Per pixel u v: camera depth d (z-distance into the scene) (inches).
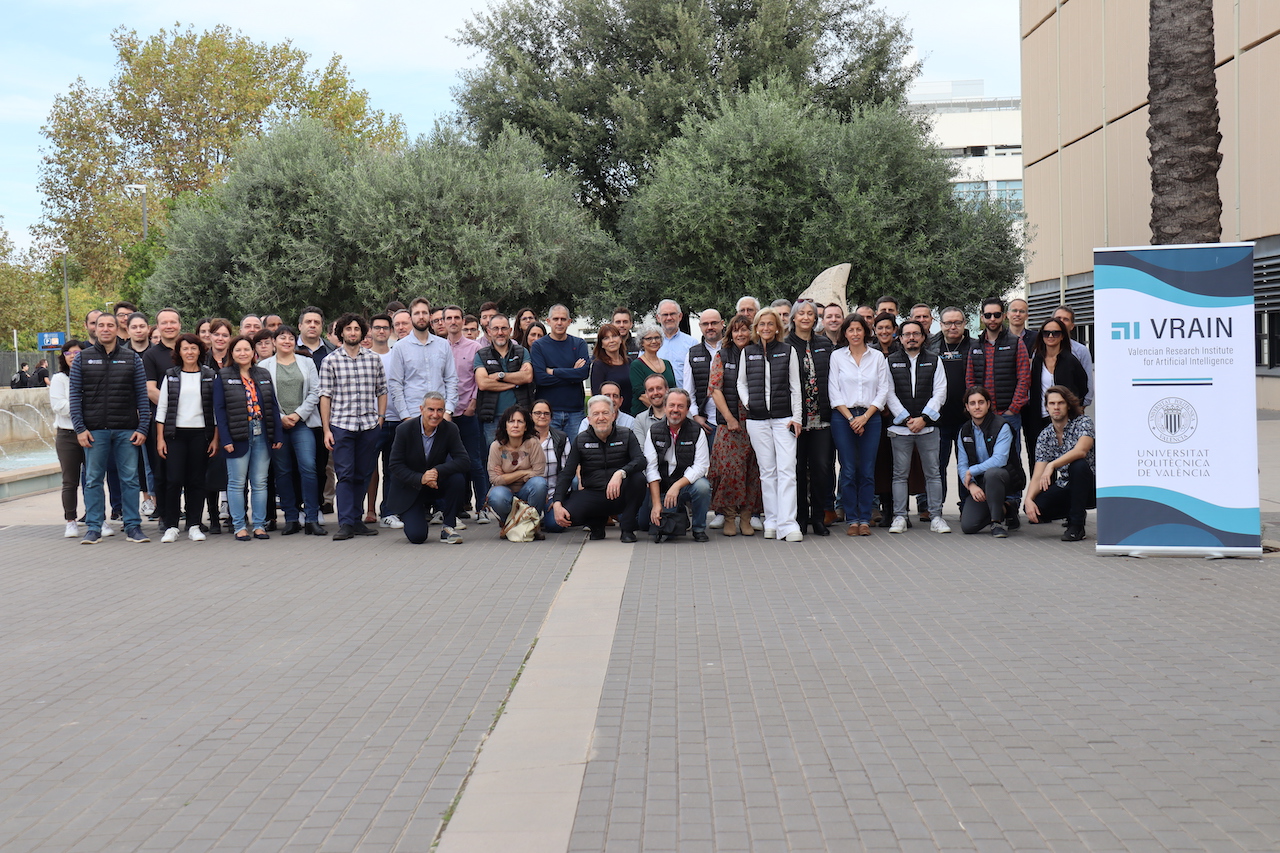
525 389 421.7
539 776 153.9
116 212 1785.2
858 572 303.0
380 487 545.6
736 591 280.1
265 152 1000.2
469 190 981.8
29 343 2486.5
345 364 389.1
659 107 1155.3
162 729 179.5
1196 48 367.6
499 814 141.0
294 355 400.8
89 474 386.0
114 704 193.8
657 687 195.5
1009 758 156.9
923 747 162.1
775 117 951.0
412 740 171.2
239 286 983.6
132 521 391.5
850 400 367.9
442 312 452.8
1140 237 1080.2
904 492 377.7
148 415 387.5
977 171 2947.8
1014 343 373.7
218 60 1823.3
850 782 148.9
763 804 141.9
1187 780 147.5
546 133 1243.2
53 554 363.3
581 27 1235.9
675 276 981.2
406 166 968.3
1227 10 893.2
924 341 387.9
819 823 135.5
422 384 414.0
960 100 3479.3
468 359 433.4
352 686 201.5
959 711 178.9
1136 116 1081.4
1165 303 322.0
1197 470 320.5
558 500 372.8
